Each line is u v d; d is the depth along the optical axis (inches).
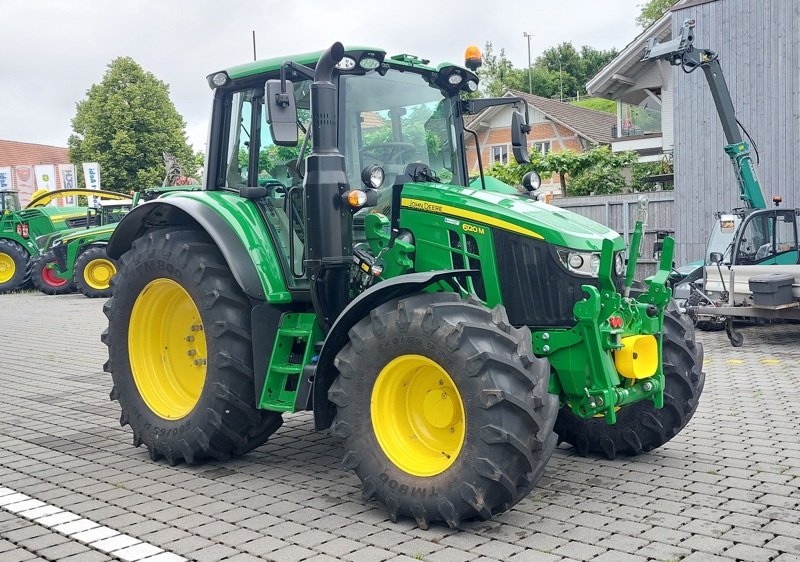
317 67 192.9
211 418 205.3
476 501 159.0
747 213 454.9
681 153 609.6
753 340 430.0
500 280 187.0
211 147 229.8
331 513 177.0
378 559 150.3
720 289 431.8
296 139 185.3
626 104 1094.4
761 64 569.3
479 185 236.7
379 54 205.6
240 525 170.4
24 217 829.2
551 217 190.5
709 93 592.7
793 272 399.9
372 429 173.5
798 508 172.2
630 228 656.4
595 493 185.9
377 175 191.3
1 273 823.7
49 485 201.6
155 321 229.0
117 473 211.2
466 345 161.5
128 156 1800.0
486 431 157.9
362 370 174.4
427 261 195.3
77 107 1925.4
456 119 230.5
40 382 350.6
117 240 239.6
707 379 321.7
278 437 246.8
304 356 196.4
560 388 183.2
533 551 152.0
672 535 158.2
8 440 248.8
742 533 158.4
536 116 1450.5
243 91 224.7
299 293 204.7
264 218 214.5
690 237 610.9
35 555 157.9
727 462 208.1
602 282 177.3
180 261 211.9
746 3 571.5
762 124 572.4
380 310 175.5
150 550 157.9
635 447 211.5
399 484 167.6
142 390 225.0
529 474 161.0
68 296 790.5
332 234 191.6
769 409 266.4
